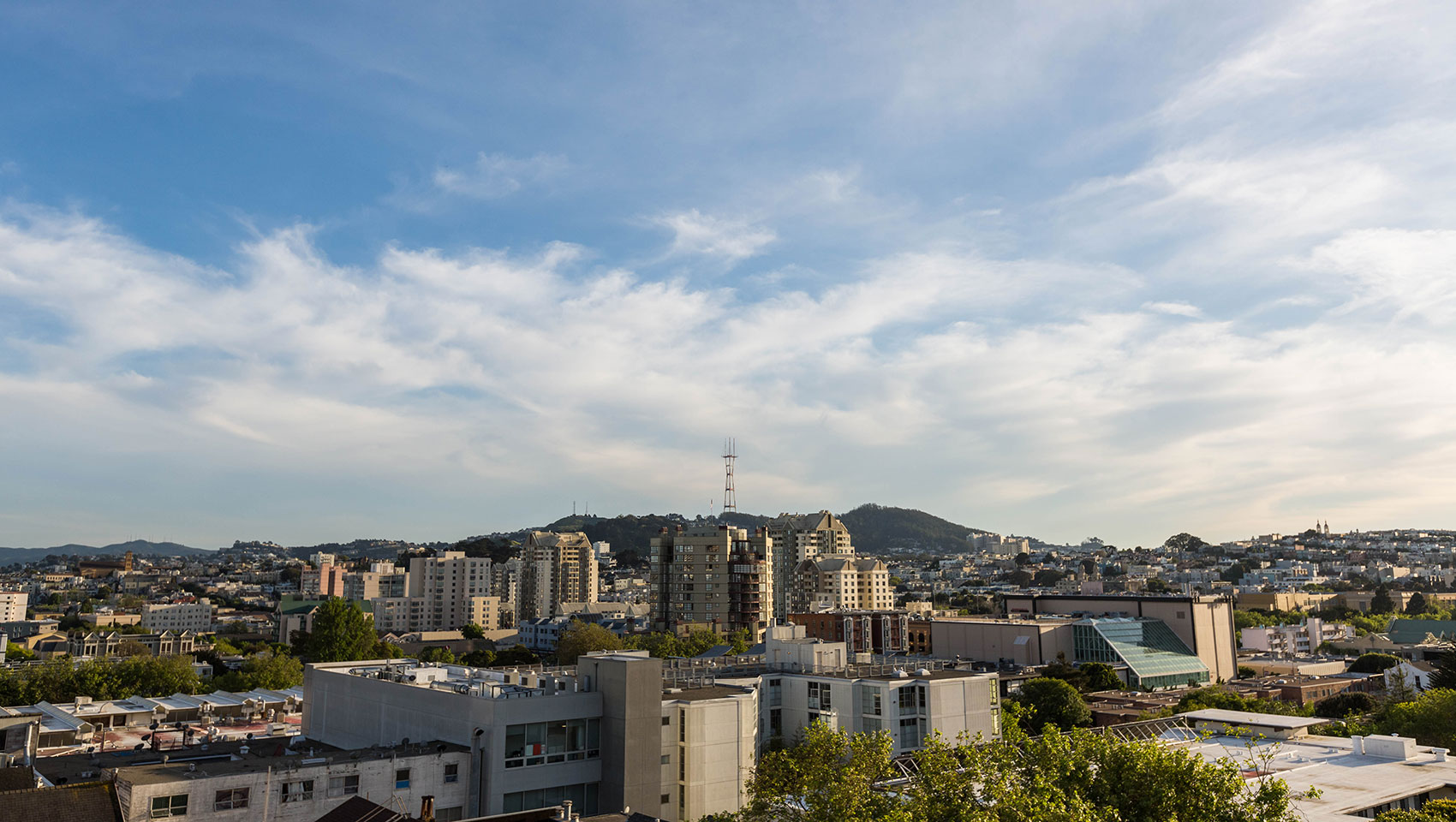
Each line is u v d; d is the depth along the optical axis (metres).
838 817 48.06
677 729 86.50
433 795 67.94
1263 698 183.38
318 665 98.56
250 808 60.84
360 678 87.25
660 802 78.69
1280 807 43.69
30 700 150.12
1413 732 99.50
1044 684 149.88
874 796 50.34
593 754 74.69
